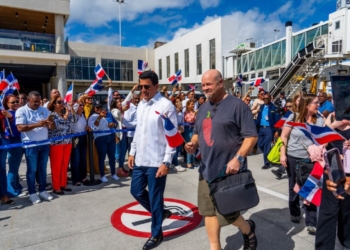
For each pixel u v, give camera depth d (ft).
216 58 95.04
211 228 8.55
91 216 12.70
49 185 17.35
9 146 13.85
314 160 9.84
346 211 7.84
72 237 10.80
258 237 10.53
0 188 14.19
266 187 16.49
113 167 18.51
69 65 107.65
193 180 18.29
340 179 7.16
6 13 65.00
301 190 9.85
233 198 7.62
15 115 14.11
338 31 53.52
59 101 15.57
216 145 8.00
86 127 17.35
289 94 59.00
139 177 10.28
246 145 7.60
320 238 8.05
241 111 7.80
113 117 18.79
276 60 71.92
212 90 8.03
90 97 18.56
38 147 14.51
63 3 57.93
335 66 52.85
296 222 11.66
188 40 109.60
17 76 74.59
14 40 53.83
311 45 53.16
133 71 123.54
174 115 9.92
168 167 9.57
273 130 20.86
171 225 11.71
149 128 9.91
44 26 75.46
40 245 10.25
